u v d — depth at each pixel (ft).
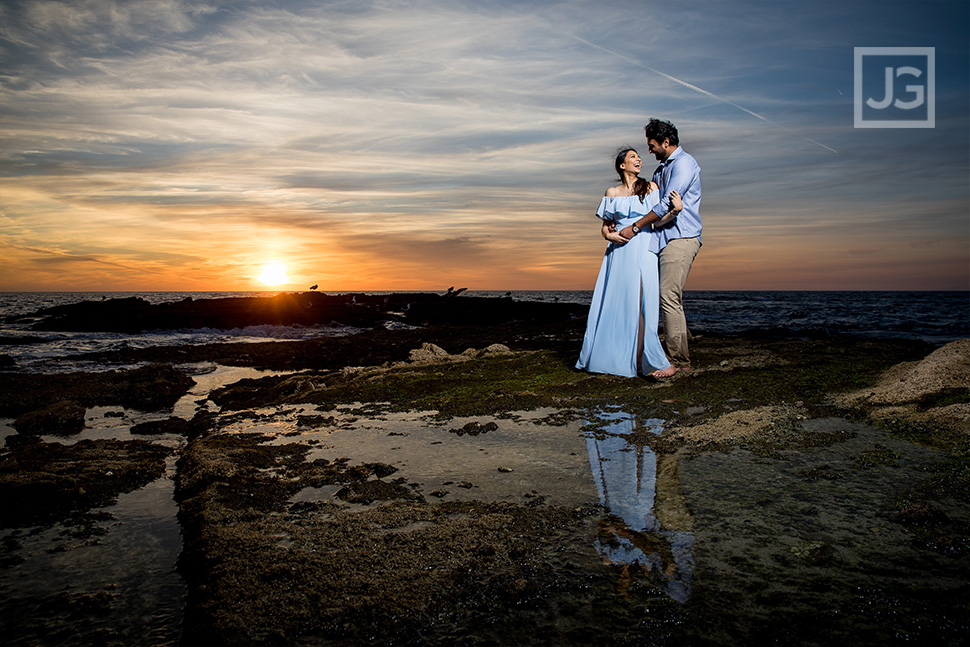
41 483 10.05
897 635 5.54
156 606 6.77
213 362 33.96
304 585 6.74
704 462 10.84
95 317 62.13
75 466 11.62
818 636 5.56
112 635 6.17
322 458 12.04
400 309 88.17
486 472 10.76
